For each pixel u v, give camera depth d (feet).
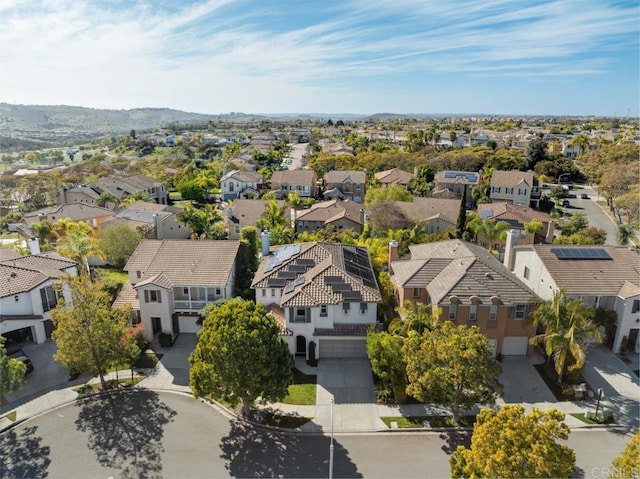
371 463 84.38
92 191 323.57
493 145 535.19
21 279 124.77
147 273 131.34
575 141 505.66
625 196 265.75
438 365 87.40
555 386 106.32
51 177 396.16
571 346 100.37
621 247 137.69
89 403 102.17
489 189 306.35
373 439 90.94
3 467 83.30
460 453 68.80
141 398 104.06
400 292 127.65
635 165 321.52
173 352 122.93
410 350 91.30
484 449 62.90
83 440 90.43
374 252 159.02
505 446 60.70
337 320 118.21
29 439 90.84
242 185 359.05
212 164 506.07
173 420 96.48
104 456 86.07
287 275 128.06
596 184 372.58
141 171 467.52
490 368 87.10
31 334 127.44
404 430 93.35
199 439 90.68
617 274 125.29
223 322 90.33
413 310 105.91
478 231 190.90
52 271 131.95
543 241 216.54
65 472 81.97
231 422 96.12
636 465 57.36
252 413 97.91
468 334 89.30
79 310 100.27
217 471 82.17
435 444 89.66
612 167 339.36
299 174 349.82
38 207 329.11
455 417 94.53
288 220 240.94
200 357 91.66
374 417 97.25
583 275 124.88
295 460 85.10
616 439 90.48
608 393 104.32
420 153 461.37
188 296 130.82
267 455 86.38
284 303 113.80
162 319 126.31
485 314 113.91
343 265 129.08
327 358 119.55
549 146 547.49
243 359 87.45
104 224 219.41
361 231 234.38
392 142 644.27
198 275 130.82
